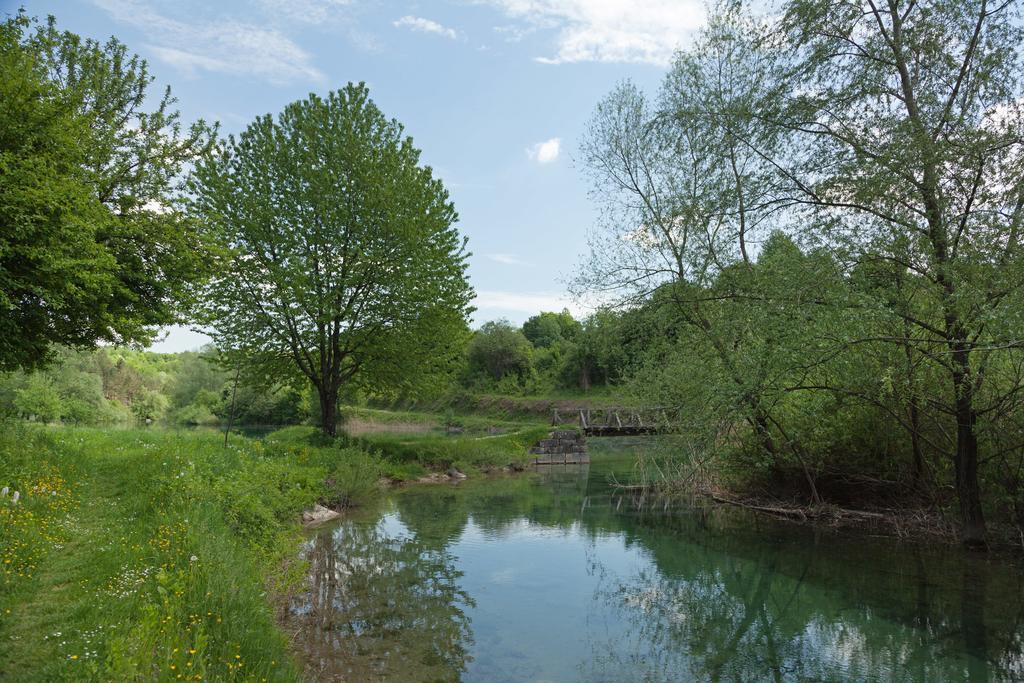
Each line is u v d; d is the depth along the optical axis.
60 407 44.31
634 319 16.11
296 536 11.78
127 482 11.45
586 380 57.69
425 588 9.92
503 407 62.28
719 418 12.95
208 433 25.78
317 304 21.98
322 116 23.23
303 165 22.64
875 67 12.12
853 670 7.05
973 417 11.42
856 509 15.33
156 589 6.07
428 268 23.58
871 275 11.42
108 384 64.75
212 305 22.16
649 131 16.92
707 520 16.14
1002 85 10.71
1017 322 8.91
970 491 11.54
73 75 15.27
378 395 27.33
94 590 6.23
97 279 11.00
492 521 16.06
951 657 7.33
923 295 11.13
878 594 9.62
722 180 13.77
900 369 11.07
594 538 14.10
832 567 11.23
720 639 8.09
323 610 8.65
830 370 12.13
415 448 26.75
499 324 75.44
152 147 16.00
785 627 8.54
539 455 32.91
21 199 9.38
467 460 28.00
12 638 5.09
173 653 4.70
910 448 13.65
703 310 14.73
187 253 14.96
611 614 9.03
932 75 11.63
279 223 22.42
